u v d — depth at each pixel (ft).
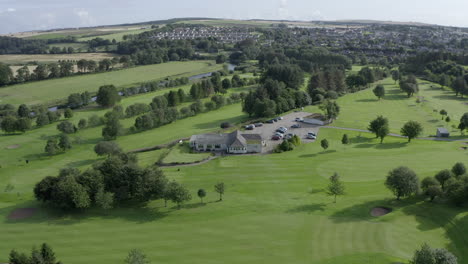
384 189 277.03
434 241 204.74
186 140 440.04
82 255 199.41
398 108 590.55
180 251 200.34
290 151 386.93
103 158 385.91
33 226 237.45
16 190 300.61
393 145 399.03
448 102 634.43
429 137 433.89
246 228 225.15
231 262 188.65
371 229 219.20
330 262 186.09
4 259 198.59
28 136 469.98
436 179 264.11
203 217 242.37
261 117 547.08
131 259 175.11
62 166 363.97
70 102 620.90
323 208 251.39
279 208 252.62
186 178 315.78
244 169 333.62
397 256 189.57
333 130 467.52
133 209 261.65
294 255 193.98
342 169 324.19
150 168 286.25
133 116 559.38
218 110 609.42
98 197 252.62
